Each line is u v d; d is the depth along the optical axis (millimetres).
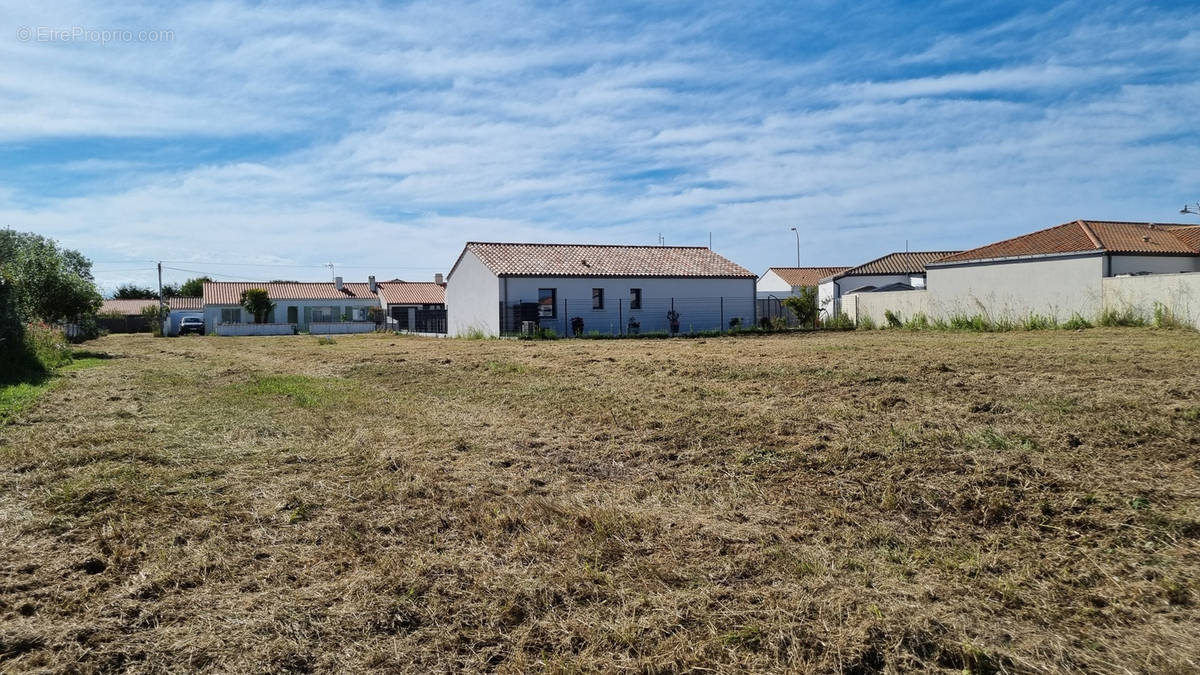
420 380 13547
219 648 3277
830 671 3117
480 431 8133
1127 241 26109
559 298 33281
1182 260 26266
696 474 6105
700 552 4398
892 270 43594
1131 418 6969
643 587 3920
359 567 4207
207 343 34844
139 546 4500
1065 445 6215
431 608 3678
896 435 6805
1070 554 4270
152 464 6594
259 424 8625
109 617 3553
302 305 63219
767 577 4039
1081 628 3461
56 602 3709
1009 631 3428
